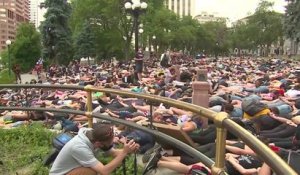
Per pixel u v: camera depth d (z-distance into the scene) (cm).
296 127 766
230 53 12962
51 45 5225
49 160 604
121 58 6756
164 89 1555
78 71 3803
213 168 309
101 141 440
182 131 653
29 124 930
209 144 659
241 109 1016
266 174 530
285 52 11119
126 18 6369
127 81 2275
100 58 6700
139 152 696
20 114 1109
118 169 570
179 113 991
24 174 593
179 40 8644
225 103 1110
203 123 848
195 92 1098
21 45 5253
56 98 1548
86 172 434
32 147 721
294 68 3909
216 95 1408
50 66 4781
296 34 6112
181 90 1564
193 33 9400
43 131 802
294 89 1617
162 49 8006
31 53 5319
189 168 602
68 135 612
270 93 1501
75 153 434
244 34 10944
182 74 2064
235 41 11700
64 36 5231
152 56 7194
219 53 11862
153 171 617
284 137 801
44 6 5269
